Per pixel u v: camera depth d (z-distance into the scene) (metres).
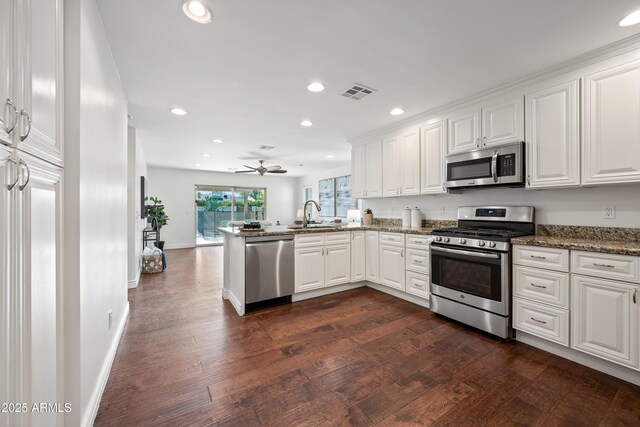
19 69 0.79
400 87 2.62
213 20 1.68
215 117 3.45
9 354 0.74
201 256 6.54
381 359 2.02
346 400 1.58
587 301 1.88
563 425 1.40
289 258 3.20
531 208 2.56
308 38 1.87
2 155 0.70
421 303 3.16
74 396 1.22
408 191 3.50
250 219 9.24
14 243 0.77
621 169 1.90
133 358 2.02
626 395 1.62
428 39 1.88
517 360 2.00
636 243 1.97
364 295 3.54
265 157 6.25
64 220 1.20
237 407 1.52
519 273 2.25
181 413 1.47
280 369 1.89
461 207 3.15
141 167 5.11
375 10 1.60
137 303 3.22
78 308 1.22
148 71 2.29
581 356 1.95
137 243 4.18
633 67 1.85
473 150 2.75
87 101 1.36
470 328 2.55
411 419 1.44
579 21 1.69
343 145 5.02
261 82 2.51
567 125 2.15
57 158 1.11
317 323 2.66
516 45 1.94
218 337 2.36
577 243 1.98
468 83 2.52
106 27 1.73
